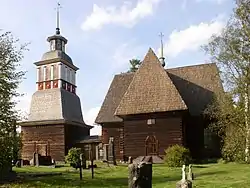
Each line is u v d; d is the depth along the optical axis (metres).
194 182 18.09
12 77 21.20
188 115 36.53
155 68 36.97
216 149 36.53
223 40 29.25
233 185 16.31
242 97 27.69
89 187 17.59
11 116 20.44
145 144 34.66
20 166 32.28
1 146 20.03
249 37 27.56
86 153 47.44
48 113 49.94
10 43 21.61
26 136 49.03
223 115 29.14
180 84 41.03
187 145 36.97
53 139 47.72
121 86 43.44
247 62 27.47
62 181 19.97
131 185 6.56
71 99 53.53
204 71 41.69
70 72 55.94
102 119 40.22
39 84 53.53
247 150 27.44
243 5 28.08
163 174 23.61
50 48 55.66
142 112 34.75
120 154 38.72
